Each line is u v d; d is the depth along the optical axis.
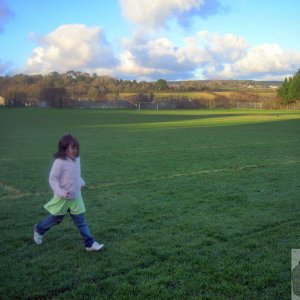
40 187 10.51
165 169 13.09
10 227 7.10
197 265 5.30
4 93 107.81
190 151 17.88
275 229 6.77
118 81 125.00
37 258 5.64
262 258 5.54
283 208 8.13
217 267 5.23
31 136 26.34
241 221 7.24
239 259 5.50
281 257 5.57
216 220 7.31
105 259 5.56
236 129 31.50
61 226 7.01
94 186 10.54
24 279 4.98
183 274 5.04
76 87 116.00
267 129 31.38
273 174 12.05
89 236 5.85
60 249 5.97
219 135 26.16
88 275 5.06
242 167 13.42
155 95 111.06
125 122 42.16
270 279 4.90
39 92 103.62
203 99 99.56
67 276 5.05
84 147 19.56
